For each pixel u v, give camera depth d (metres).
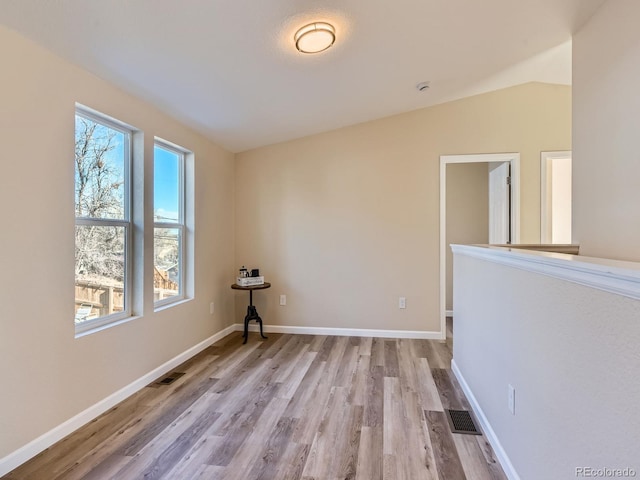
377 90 3.15
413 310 3.91
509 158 3.71
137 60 2.08
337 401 2.38
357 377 2.80
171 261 3.18
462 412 2.24
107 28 1.77
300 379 2.76
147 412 2.24
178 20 1.79
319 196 4.07
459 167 4.84
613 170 2.09
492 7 2.12
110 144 2.46
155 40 1.93
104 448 1.85
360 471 1.67
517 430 1.54
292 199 4.13
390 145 3.91
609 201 2.12
